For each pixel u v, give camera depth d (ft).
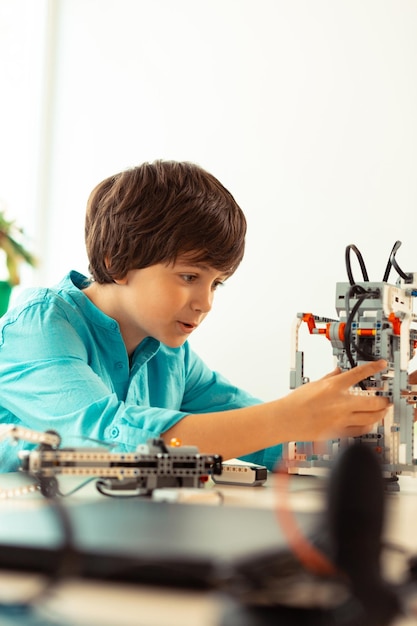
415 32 8.26
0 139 10.09
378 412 3.52
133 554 1.51
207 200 4.40
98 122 9.77
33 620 1.30
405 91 8.25
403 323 3.70
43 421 3.90
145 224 4.34
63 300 4.57
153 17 9.57
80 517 2.05
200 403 5.45
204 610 1.35
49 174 9.96
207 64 9.25
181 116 9.35
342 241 8.40
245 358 8.72
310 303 8.50
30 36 10.12
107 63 9.77
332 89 8.58
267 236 8.75
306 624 1.21
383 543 1.33
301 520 2.07
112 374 4.80
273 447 4.53
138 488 2.82
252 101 8.98
